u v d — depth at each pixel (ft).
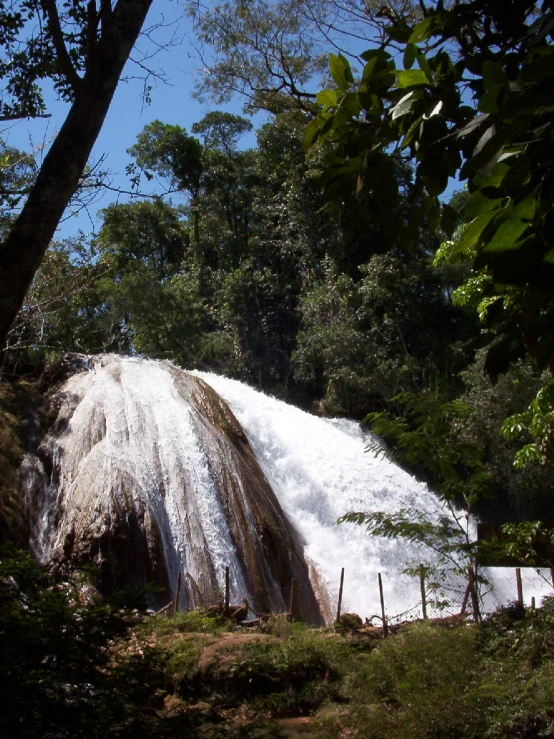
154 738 17.12
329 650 36.96
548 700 23.76
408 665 26.48
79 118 19.99
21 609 17.49
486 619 33.63
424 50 15.92
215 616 46.80
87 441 69.41
